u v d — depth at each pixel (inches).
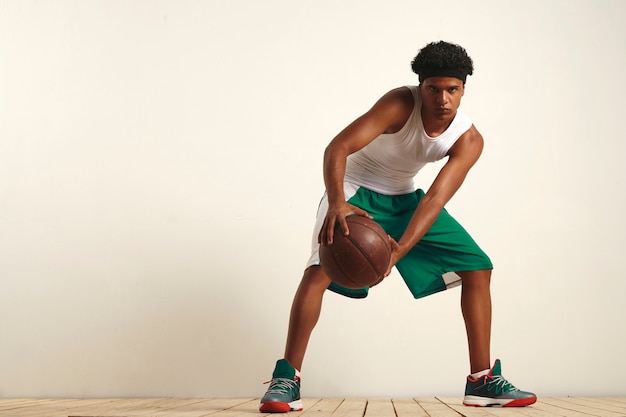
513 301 127.3
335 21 135.2
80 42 137.4
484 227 129.1
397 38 134.3
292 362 85.4
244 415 78.9
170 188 132.4
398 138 85.4
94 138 134.6
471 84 132.7
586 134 131.3
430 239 90.3
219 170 132.3
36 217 133.0
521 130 131.5
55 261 131.7
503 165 130.6
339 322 126.6
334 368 125.6
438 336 126.3
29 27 138.2
